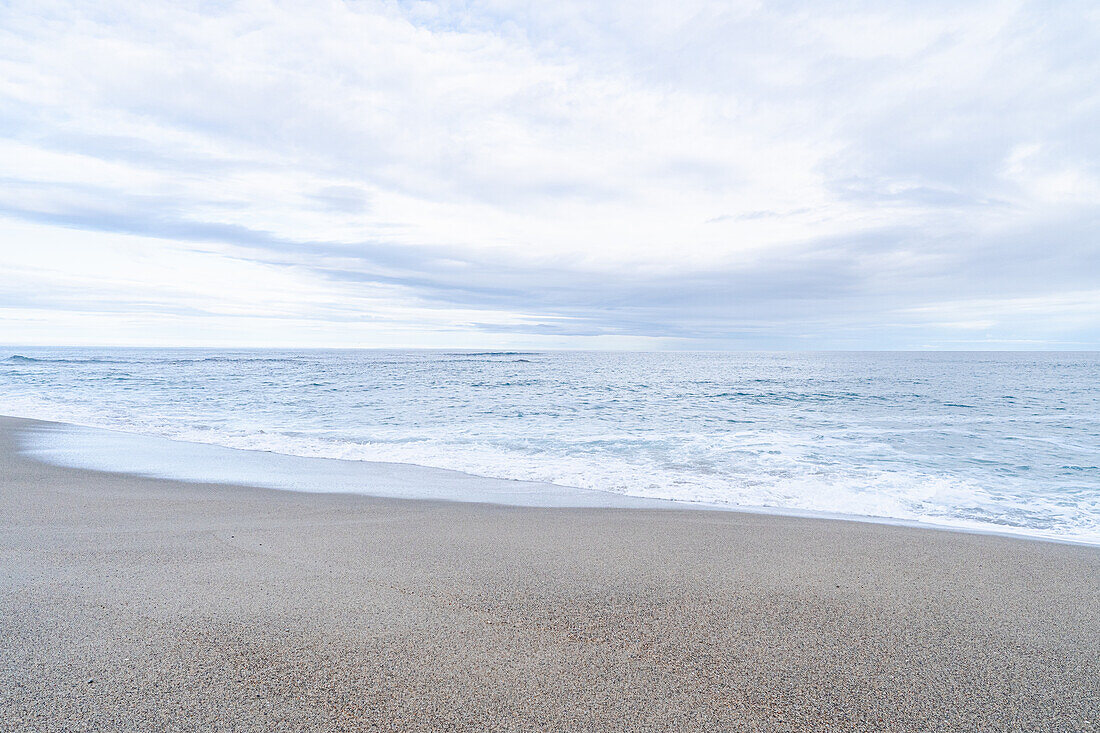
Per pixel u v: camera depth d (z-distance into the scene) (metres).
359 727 2.18
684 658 2.80
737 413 18.08
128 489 6.95
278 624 3.07
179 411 17.23
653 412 18.28
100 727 2.14
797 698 2.46
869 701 2.45
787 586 3.84
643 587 3.79
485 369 50.94
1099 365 68.19
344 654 2.74
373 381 32.88
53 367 43.03
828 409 19.56
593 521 5.69
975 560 4.50
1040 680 2.65
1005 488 8.13
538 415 17.23
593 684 2.53
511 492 7.46
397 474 8.60
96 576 3.76
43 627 2.96
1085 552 4.77
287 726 2.17
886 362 83.38
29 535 4.75
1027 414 17.97
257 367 48.03
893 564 4.36
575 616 3.28
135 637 2.87
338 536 4.92
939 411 18.86
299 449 10.85
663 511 6.35
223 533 4.95
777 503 7.15
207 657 2.68
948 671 2.73
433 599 3.49
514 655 2.79
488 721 2.24
